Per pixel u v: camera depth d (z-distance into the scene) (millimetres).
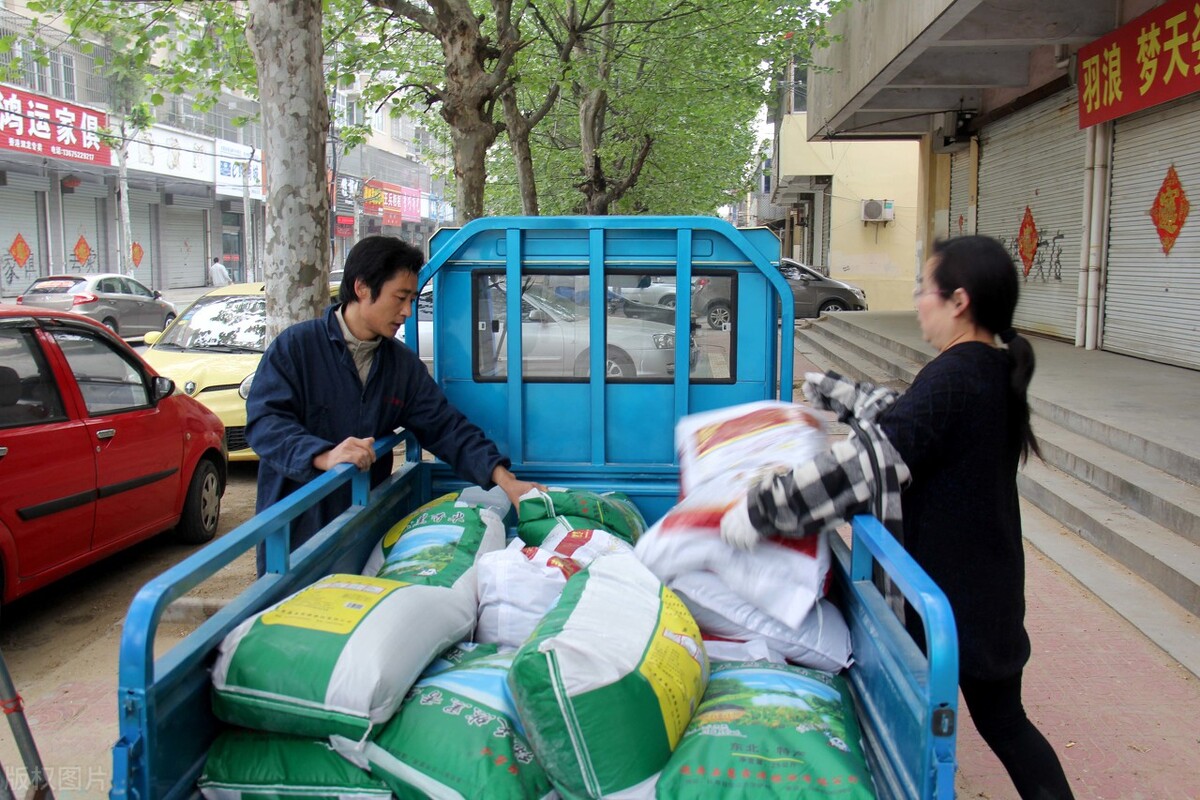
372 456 2676
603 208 17703
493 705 1929
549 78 12945
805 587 2242
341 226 43500
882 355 12469
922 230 17578
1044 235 12453
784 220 41938
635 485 3328
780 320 3252
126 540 5102
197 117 33719
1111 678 3982
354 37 11734
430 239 3320
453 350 3348
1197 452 5652
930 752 1557
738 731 1879
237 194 36312
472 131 9453
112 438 4902
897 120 17297
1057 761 2338
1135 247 10086
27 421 4383
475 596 2449
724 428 2537
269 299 5422
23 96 24016
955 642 1549
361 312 2832
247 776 1874
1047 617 4625
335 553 2518
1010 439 2232
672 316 3270
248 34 5320
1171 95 8484
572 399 3326
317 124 5336
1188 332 9055
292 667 1854
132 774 1543
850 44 14031
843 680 2240
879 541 1876
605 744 1773
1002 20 10289
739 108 20688
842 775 1781
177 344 8766
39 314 4691
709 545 2287
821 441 2377
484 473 2988
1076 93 11383
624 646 1892
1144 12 9445
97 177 29766
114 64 9312
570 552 2590
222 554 1792
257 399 2801
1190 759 3361
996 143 14312
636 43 14945
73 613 4965
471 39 9234
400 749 1853
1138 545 5062
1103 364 9508
